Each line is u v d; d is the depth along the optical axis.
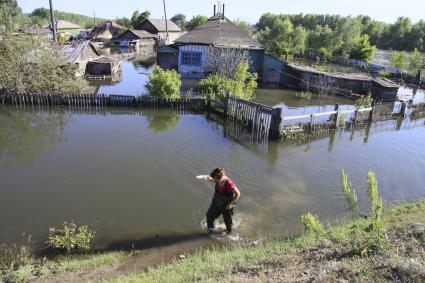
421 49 95.81
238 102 19.09
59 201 10.51
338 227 8.15
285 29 59.72
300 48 59.84
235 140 16.53
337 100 27.25
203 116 20.81
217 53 30.06
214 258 7.24
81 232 8.46
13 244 8.40
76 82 24.58
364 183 12.12
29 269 7.20
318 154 15.04
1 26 23.16
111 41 65.81
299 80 32.97
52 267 7.36
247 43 34.00
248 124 18.44
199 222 9.45
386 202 10.62
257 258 6.95
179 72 33.19
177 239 8.66
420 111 22.83
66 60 26.09
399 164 14.09
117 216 9.70
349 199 7.48
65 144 15.54
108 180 11.96
